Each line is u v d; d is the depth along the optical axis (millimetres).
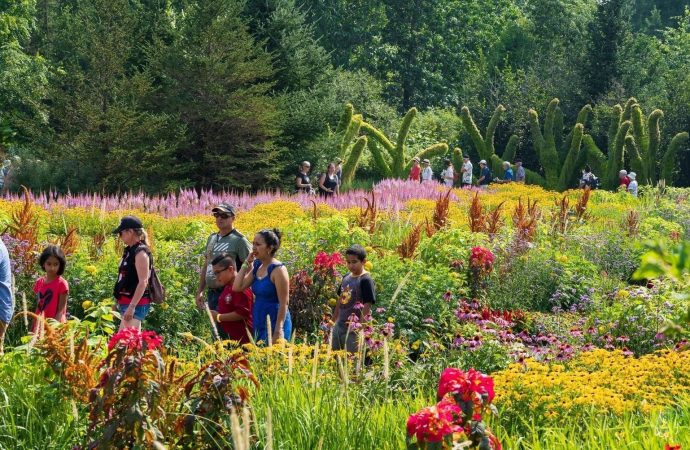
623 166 39344
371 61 60594
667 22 81000
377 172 39344
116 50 31625
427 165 32875
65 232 16891
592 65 50625
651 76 56281
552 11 67312
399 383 7512
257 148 32188
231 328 8602
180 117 31828
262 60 32594
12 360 5992
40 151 30781
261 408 5656
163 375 5137
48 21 46438
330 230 13156
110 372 4914
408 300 10469
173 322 10250
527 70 61406
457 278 11781
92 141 29703
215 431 5074
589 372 8172
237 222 18750
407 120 37625
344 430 5570
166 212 21125
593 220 21141
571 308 12547
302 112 33719
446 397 4676
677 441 5707
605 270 15734
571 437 5879
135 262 8492
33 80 32156
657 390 7293
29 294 10430
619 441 5742
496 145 47094
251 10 35781
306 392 6035
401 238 16438
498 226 16938
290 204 21594
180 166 31781
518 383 6617
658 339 10164
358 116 37156
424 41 62719
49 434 5508
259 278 8328
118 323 10320
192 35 32156
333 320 9531
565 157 41250
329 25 60406
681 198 26766
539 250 14883
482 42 67750
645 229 19109
